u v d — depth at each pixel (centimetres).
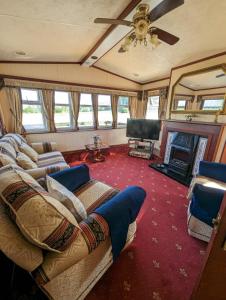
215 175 216
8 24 196
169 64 359
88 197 166
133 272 136
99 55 332
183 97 344
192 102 325
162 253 155
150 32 185
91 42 285
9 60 326
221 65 266
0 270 107
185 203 238
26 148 257
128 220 123
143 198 142
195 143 313
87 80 439
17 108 356
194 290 87
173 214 213
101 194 171
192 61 317
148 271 138
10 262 108
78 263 98
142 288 125
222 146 283
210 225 158
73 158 430
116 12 194
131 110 537
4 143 205
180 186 290
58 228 80
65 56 353
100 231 100
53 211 82
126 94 514
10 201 82
